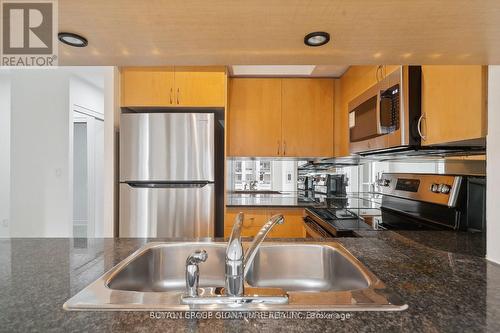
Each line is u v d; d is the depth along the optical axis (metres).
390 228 1.44
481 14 0.53
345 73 2.43
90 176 4.06
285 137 2.66
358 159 2.62
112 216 2.19
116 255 0.94
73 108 3.47
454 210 1.26
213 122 2.18
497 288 0.63
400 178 1.70
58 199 3.38
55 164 3.39
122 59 0.79
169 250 1.07
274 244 1.07
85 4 0.50
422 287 0.64
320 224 1.80
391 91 1.35
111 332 0.45
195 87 2.33
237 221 0.74
